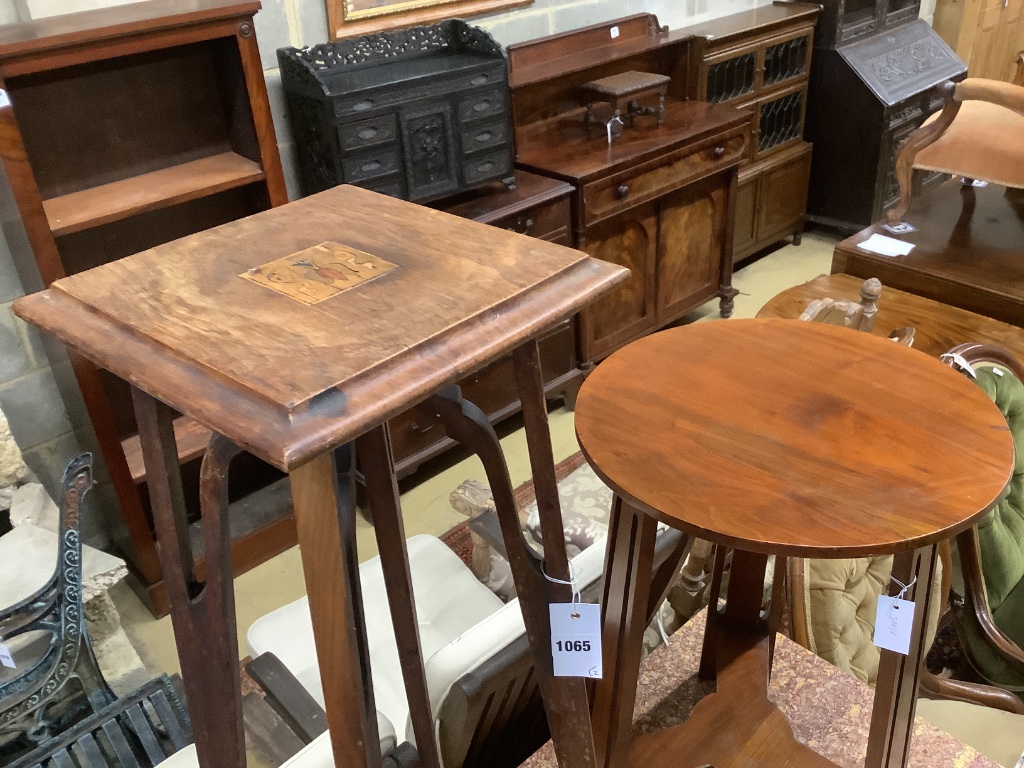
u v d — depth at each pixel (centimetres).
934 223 312
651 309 327
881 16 409
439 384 64
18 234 189
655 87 309
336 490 65
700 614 163
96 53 175
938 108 409
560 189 268
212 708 80
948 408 97
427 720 102
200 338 66
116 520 233
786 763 125
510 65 294
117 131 209
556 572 89
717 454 92
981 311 267
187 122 220
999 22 516
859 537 79
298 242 83
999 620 186
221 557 72
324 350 64
